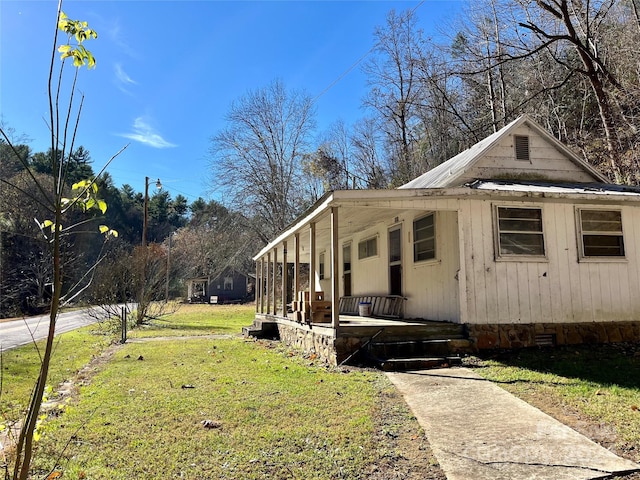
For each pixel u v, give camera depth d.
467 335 8.03
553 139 10.32
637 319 8.77
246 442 3.99
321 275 17.95
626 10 17.16
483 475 3.30
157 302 23.66
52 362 8.95
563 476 3.26
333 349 7.72
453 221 8.70
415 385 5.99
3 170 21.80
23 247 19.14
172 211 64.12
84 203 2.24
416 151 28.88
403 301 10.66
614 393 5.21
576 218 8.83
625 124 15.03
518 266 8.41
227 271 43.16
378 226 12.21
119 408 5.17
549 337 8.38
